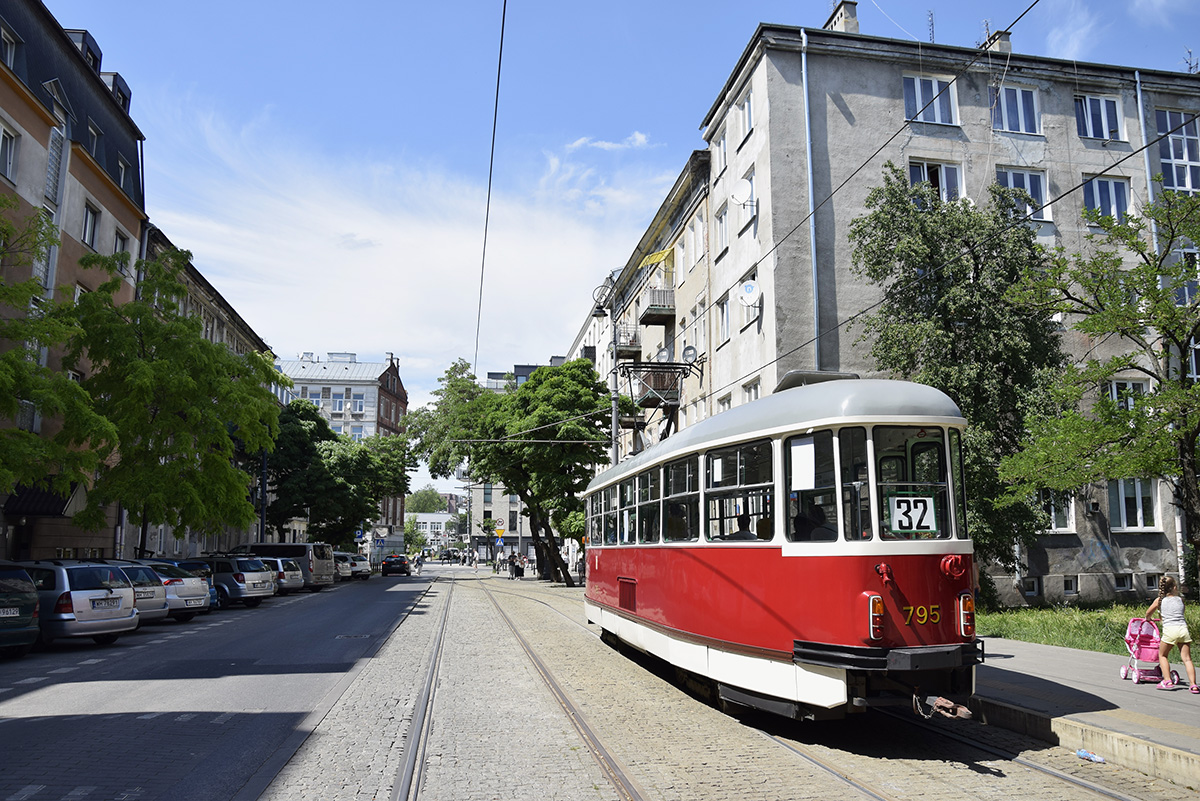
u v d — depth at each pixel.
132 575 18.03
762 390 22.78
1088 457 14.21
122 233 29.28
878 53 23.67
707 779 6.61
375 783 6.38
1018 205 23.12
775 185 22.53
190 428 22.28
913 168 23.86
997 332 18.12
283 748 7.45
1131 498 24.42
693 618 9.83
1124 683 10.01
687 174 29.70
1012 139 24.44
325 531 51.53
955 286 18.16
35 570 14.95
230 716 8.86
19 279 22.06
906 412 7.88
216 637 17.00
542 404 37.41
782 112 22.88
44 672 12.16
